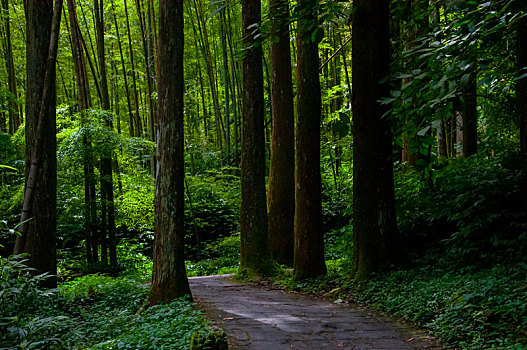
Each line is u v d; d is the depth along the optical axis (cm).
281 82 1170
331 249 1377
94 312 713
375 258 736
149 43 1950
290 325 539
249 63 1055
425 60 412
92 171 1256
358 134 746
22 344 388
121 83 2397
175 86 662
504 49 637
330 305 690
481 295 493
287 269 1098
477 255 699
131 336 482
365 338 482
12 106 1631
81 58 1238
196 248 1706
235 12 1991
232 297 775
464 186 771
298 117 922
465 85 349
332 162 1795
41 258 707
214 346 383
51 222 726
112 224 1295
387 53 730
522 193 686
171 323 520
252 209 1066
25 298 461
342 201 1684
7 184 1352
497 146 1016
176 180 664
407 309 569
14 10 1791
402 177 973
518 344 393
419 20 671
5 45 1759
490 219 686
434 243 847
